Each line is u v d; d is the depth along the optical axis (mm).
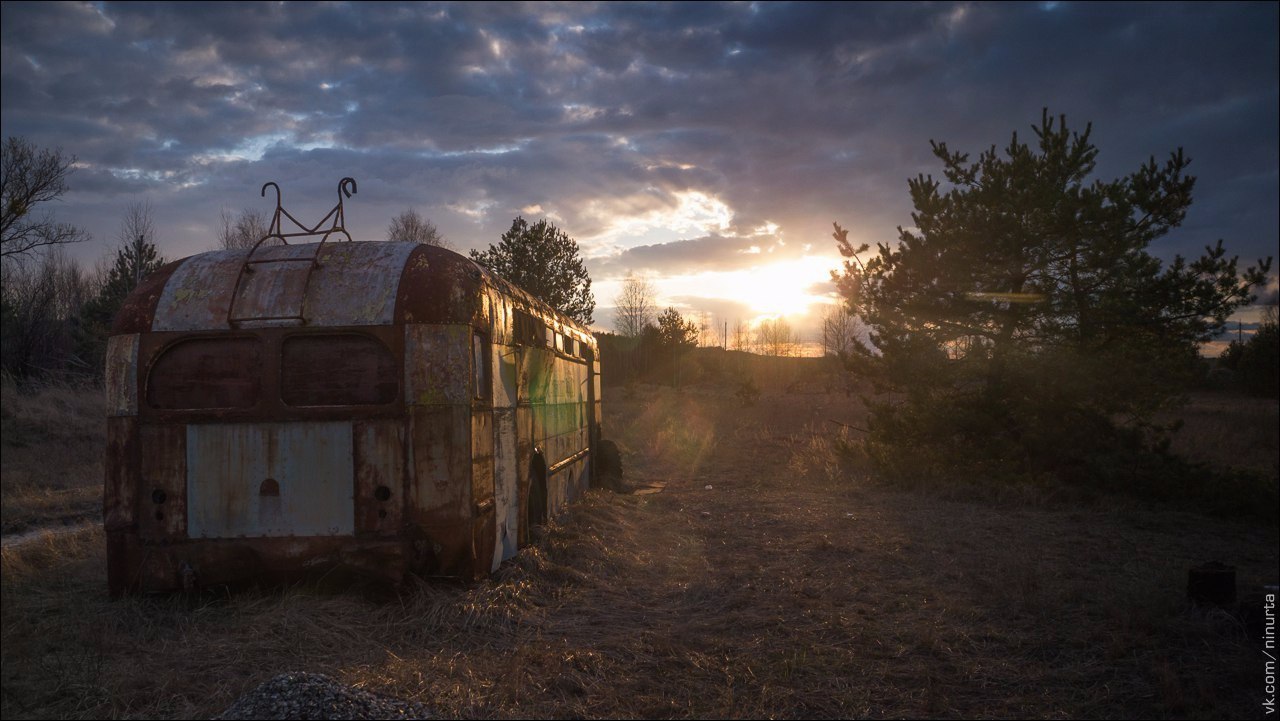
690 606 6625
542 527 8336
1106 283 13102
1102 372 12664
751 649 5469
